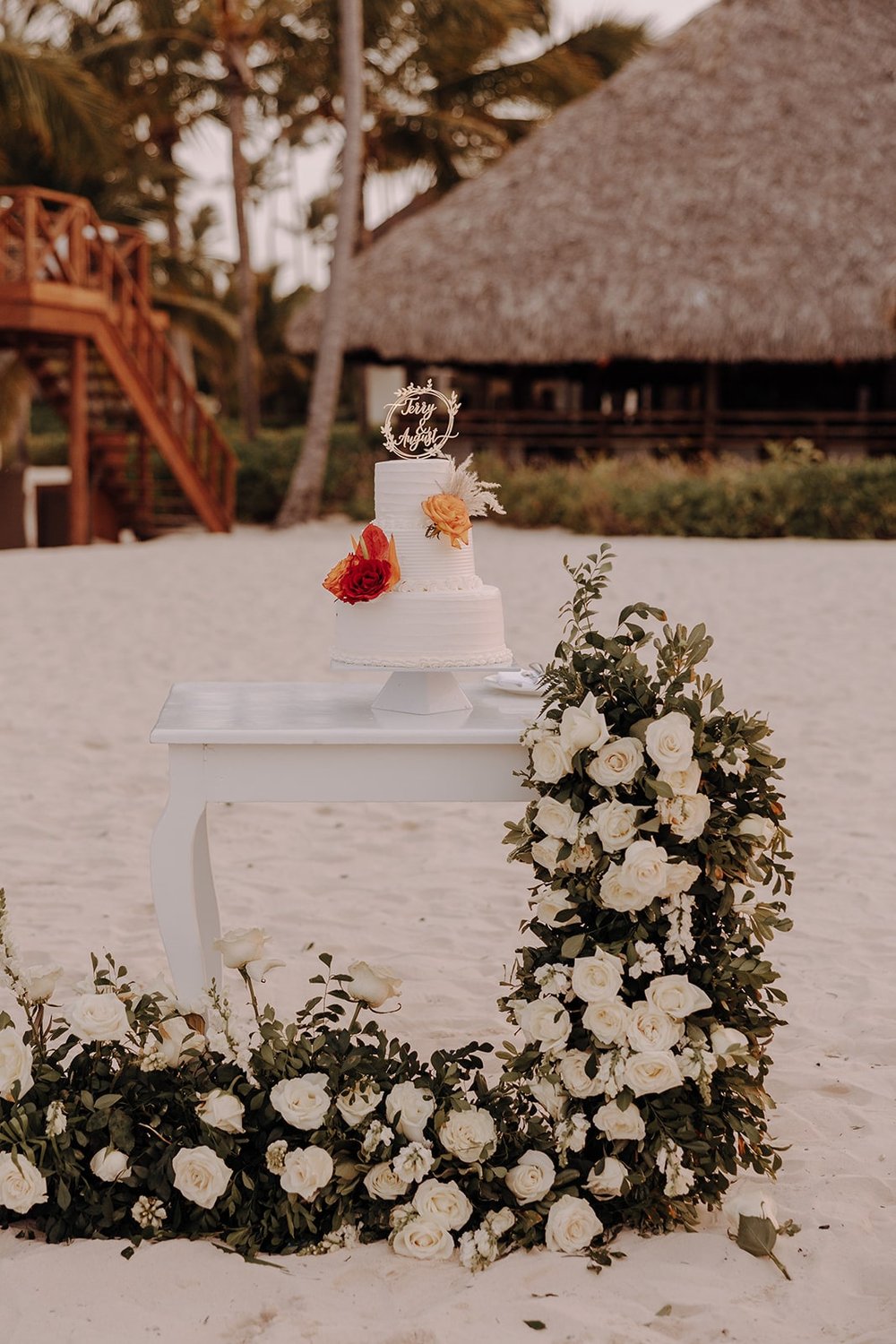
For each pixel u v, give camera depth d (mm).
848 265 17109
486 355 17703
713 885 2639
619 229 17938
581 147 19000
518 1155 2621
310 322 18906
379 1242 2541
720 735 2645
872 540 14609
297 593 11055
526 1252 2494
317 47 21844
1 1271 2373
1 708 7082
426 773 2838
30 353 15617
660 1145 2531
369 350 19547
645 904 2543
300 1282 2377
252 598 10805
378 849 5023
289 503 17703
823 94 18875
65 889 4477
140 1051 2656
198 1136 2604
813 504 14836
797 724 6758
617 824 2557
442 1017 3492
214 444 16656
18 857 4812
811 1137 2889
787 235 17469
